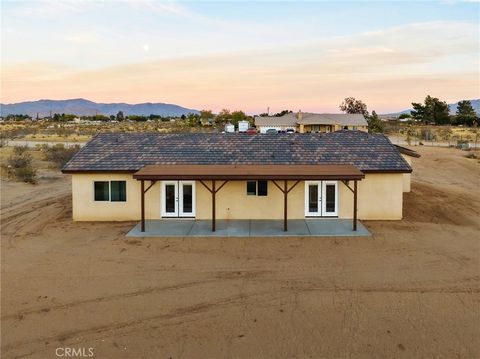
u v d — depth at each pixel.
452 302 11.73
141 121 167.12
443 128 100.56
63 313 11.20
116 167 20.58
